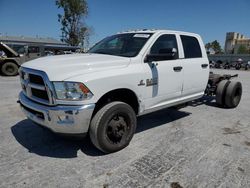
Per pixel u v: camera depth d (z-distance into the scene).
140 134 4.40
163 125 4.96
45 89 3.16
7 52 14.00
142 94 3.89
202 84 5.40
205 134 4.50
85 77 3.14
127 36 4.53
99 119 3.31
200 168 3.21
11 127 4.60
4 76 13.88
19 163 3.24
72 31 42.34
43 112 3.18
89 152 3.61
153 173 3.06
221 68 30.30
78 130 3.15
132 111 3.69
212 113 6.08
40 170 3.07
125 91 3.75
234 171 3.16
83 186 2.76
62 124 3.09
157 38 4.27
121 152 3.63
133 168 3.17
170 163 3.32
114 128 3.50
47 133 4.30
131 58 3.84
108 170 3.11
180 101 4.85
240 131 4.73
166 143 4.01
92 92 3.15
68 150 3.66
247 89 10.78
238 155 3.63
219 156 3.58
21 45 15.70
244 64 29.66
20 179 2.86
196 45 5.31
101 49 4.65
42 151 3.62
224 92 6.50
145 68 3.91
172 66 4.44
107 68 3.47
